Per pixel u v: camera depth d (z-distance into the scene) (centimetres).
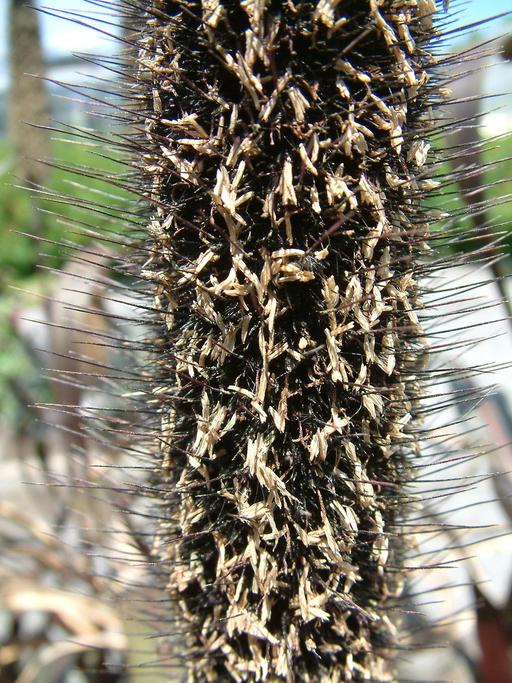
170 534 6
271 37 5
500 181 6
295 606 6
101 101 6
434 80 6
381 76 5
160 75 5
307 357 5
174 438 6
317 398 5
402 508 6
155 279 5
